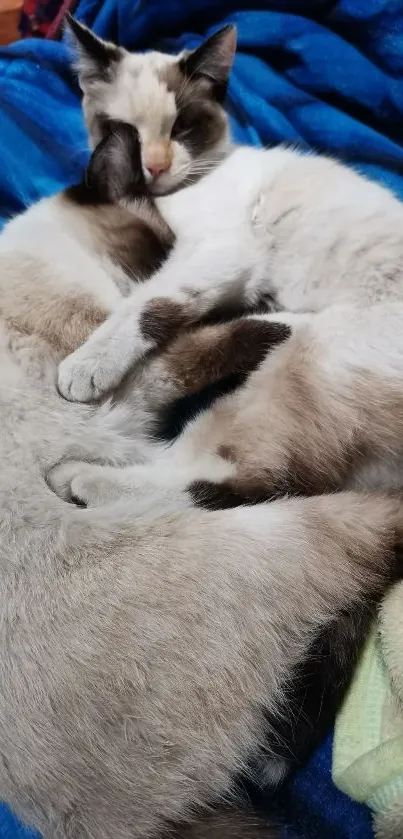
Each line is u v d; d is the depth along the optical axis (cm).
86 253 42
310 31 56
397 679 31
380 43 56
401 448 36
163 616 29
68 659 29
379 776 29
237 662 29
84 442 38
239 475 37
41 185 55
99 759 28
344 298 39
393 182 53
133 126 45
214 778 29
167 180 45
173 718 29
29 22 68
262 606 30
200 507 35
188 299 40
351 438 36
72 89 59
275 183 43
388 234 39
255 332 38
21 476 35
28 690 29
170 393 40
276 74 57
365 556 32
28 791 29
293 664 30
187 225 43
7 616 30
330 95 57
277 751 30
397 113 56
